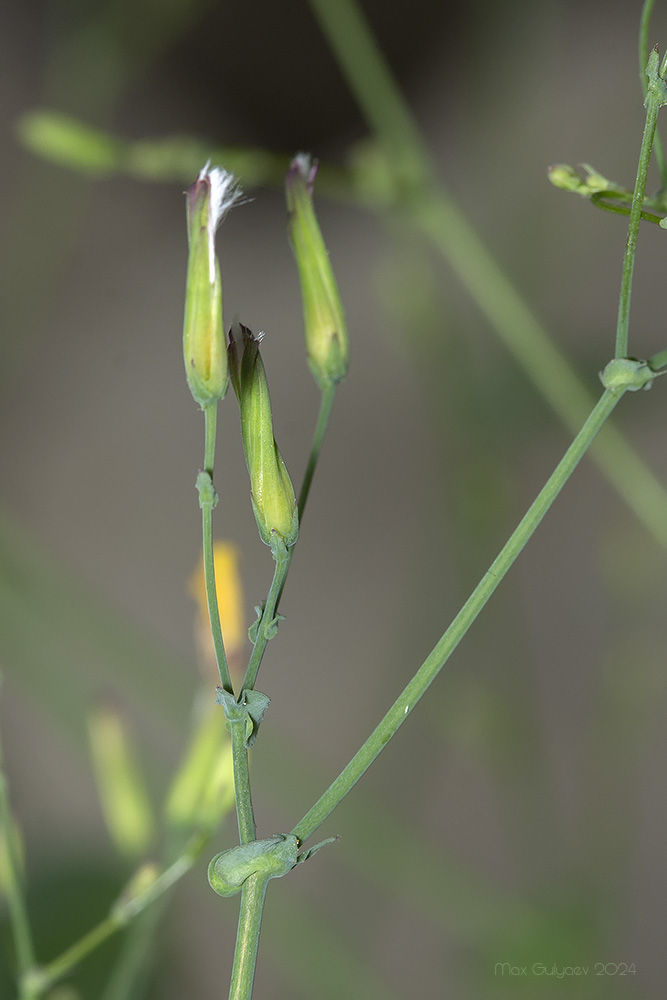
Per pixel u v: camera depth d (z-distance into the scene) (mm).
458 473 292
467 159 437
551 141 471
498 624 290
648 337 444
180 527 514
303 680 463
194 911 374
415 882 247
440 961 353
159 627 487
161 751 364
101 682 281
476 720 280
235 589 206
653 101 187
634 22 515
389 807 307
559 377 244
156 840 233
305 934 242
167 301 578
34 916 240
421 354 292
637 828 299
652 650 270
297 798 252
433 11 502
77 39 353
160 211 593
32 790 420
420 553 467
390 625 468
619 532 276
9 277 412
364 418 517
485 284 248
